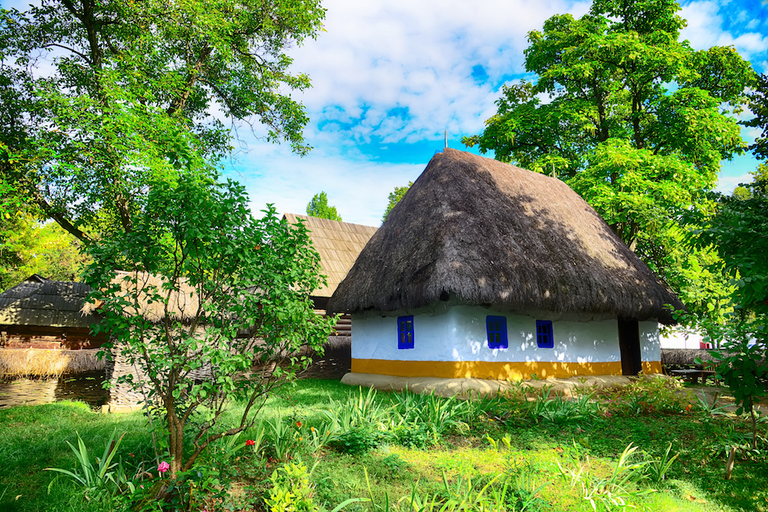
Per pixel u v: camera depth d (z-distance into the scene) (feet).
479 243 33.14
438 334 33.12
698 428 22.26
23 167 41.37
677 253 51.85
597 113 59.36
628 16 60.29
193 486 12.25
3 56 45.47
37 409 27.94
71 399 36.58
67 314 60.03
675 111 54.34
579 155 63.16
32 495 13.42
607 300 35.68
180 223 12.50
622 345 43.34
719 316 28.43
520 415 23.62
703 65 58.03
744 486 15.44
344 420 20.16
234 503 12.94
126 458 15.85
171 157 15.65
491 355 33.22
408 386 33.06
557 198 47.24
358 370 41.50
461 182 39.29
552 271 34.47
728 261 17.07
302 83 61.16
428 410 23.24
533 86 64.85
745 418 23.30
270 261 14.35
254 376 15.46
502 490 13.88
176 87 48.78
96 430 21.12
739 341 17.53
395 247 38.60
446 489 13.84
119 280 29.76
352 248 67.15
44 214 46.50
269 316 14.55
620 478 15.65
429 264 31.99
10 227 78.79
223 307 13.88
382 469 16.22
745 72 56.65
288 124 61.93
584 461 17.69
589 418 24.48
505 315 34.73
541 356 35.99
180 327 13.92
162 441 13.80
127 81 43.34
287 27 57.98
